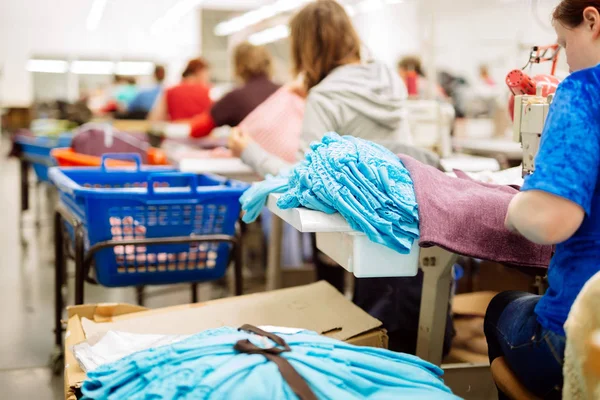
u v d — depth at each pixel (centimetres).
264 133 295
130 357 136
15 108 1329
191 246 247
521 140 160
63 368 265
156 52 1438
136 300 361
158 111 660
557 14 133
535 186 115
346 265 155
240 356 125
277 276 335
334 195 146
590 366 108
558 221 114
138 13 1410
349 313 189
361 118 236
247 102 396
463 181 163
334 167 152
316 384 118
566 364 114
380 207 146
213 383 115
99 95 1028
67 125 713
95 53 1422
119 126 674
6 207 677
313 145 169
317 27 249
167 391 116
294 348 131
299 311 191
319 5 251
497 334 149
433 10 413
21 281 405
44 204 695
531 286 253
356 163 153
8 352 285
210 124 434
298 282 360
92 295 376
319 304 196
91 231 231
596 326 108
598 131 116
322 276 303
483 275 305
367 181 148
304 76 264
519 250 147
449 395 127
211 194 240
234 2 1429
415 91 420
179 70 1439
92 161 343
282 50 1155
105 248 232
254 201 185
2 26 1373
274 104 301
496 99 497
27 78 1407
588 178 114
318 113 235
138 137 599
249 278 401
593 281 110
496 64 596
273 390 115
